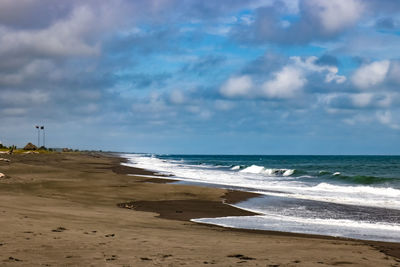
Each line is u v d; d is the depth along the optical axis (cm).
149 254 837
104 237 1014
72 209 1639
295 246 1048
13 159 6581
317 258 898
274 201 2378
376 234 1391
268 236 1256
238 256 872
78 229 1113
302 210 2016
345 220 1708
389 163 11175
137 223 1381
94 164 7000
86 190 2500
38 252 799
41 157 8319
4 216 1214
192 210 1952
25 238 922
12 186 2388
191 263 774
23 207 1532
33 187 2436
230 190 2878
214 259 823
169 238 1072
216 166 9319
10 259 728
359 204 2266
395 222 1662
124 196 2355
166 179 3978
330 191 3156
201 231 1297
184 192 2636
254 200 2411
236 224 1555
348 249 1042
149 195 2448
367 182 4216
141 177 3972
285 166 9044
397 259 941
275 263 821
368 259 923
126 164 8075
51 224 1154
